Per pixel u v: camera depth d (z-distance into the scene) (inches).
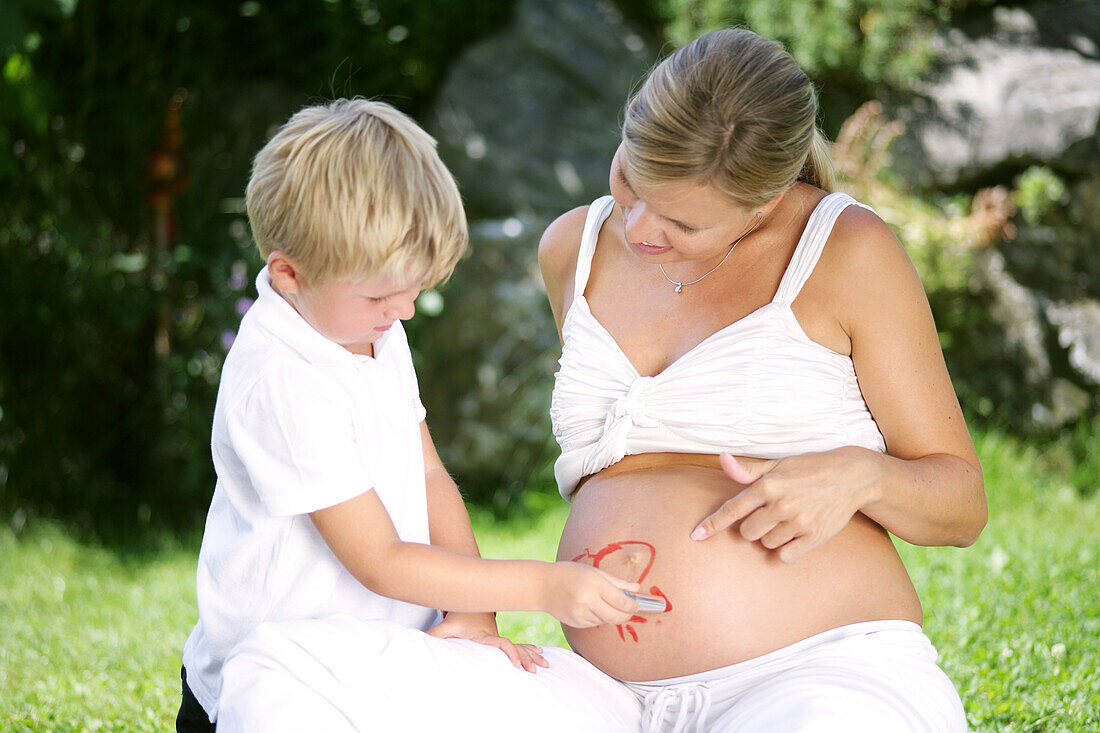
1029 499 235.9
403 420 84.4
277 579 78.7
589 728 78.3
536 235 272.1
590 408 89.7
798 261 84.0
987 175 281.9
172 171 261.0
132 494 257.0
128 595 184.4
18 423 249.4
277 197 74.0
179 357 249.1
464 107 295.1
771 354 83.2
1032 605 142.5
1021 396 266.8
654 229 80.0
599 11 304.0
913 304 83.0
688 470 84.7
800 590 78.3
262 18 290.8
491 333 265.0
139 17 270.1
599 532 84.0
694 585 78.9
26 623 164.7
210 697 82.2
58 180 258.7
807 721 68.7
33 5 226.7
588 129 294.8
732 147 74.9
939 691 75.3
